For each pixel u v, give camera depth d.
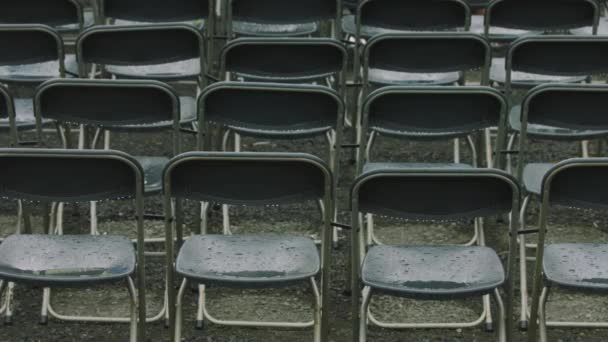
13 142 5.23
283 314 5.36
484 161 6.59
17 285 5.50
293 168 4.30
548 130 5.84
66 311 5.35
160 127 5.80
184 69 6.56
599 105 5.09
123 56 5.81
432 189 4.28
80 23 6.46
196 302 5.43
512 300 4.53
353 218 4.38
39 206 6.40
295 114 5.13
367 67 5.81
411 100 5.07
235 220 6.25
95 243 4.67
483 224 5.96
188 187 4.36
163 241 5.97
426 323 5.21
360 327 4.54
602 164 4.25
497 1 6.39
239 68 5.76
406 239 6.09
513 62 5.77
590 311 5.37
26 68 6.67
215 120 5.15
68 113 5.10
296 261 4.57
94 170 4.33
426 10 6.43
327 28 8.25
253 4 6.54
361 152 5.24
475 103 5.07
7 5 6.38
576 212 6.37
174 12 6.57
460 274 4.48
